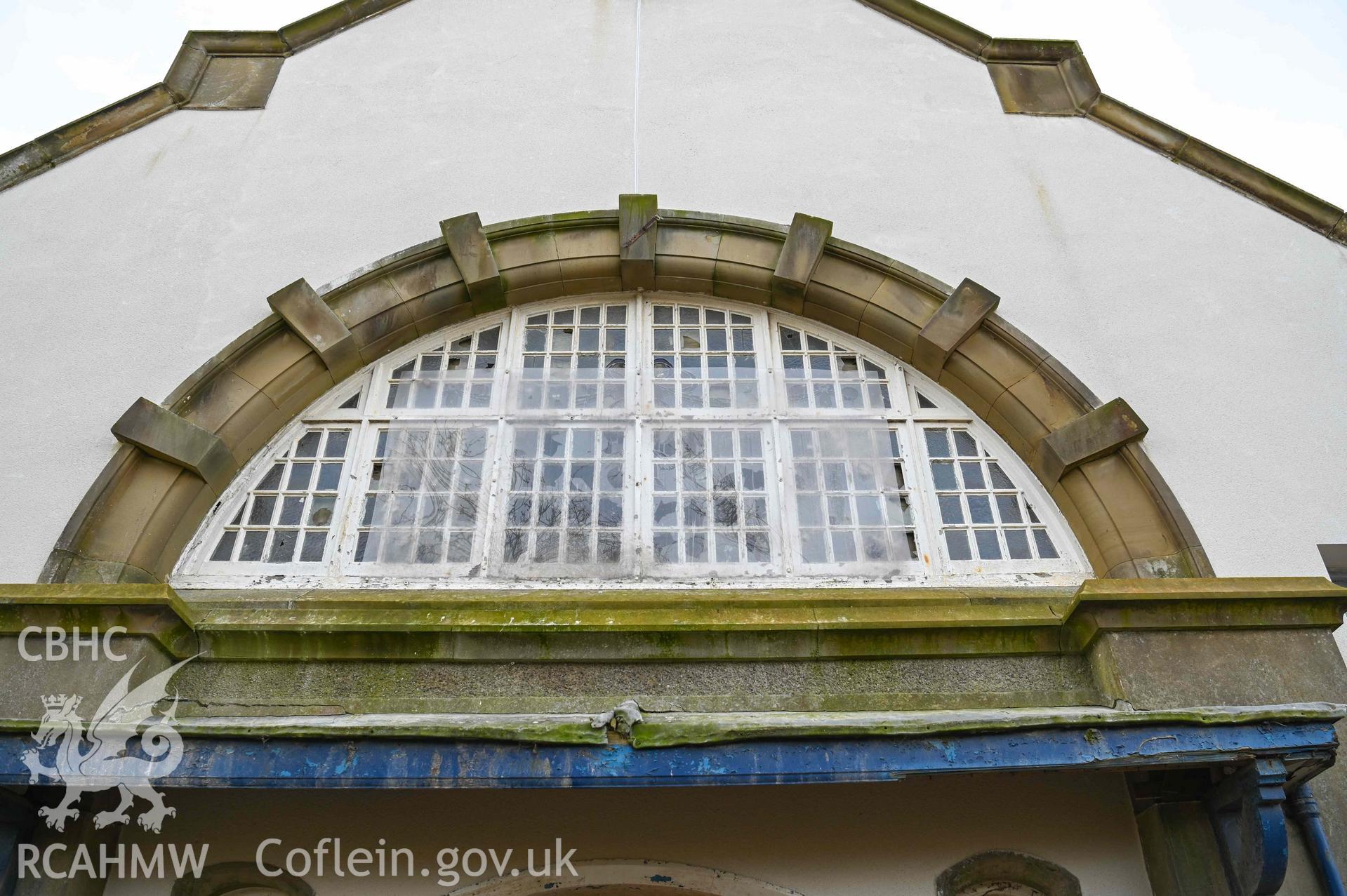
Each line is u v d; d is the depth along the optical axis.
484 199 5.97
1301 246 5.87
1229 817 3.97
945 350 5.45
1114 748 3.73
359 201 5.94
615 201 5.99
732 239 5.80
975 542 5.07
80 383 5.20
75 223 5.81
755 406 5.50
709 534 5.04
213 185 5.99
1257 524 4.92
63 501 4.82
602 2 6.87
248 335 5.30
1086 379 5.36
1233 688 4.06
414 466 5.21
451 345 5.74
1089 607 4.26
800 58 6.62
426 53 6.62
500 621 4.31
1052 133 6.36
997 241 5.86
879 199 6.02
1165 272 5.76
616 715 3.67
